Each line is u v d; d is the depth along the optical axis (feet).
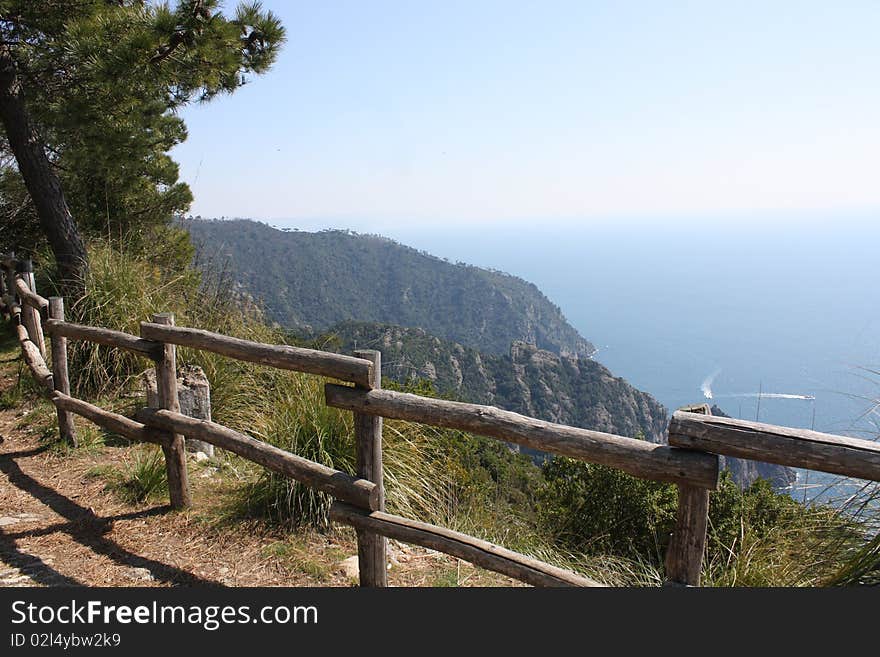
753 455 5.69
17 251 32.48
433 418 7.72
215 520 11.99
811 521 8.52
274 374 18.61
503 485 16.63
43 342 19.67
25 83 23.26
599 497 16.48
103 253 22.75
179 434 11.88
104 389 18.74
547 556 11.93
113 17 20.29
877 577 7.48
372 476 8.71
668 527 15.42
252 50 23.50
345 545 11.53
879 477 5.08
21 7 21.09
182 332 11.22
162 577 9.95
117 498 12.79
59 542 10.91
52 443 15.55
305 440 12.98
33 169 22.79
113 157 25.53
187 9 19.83
